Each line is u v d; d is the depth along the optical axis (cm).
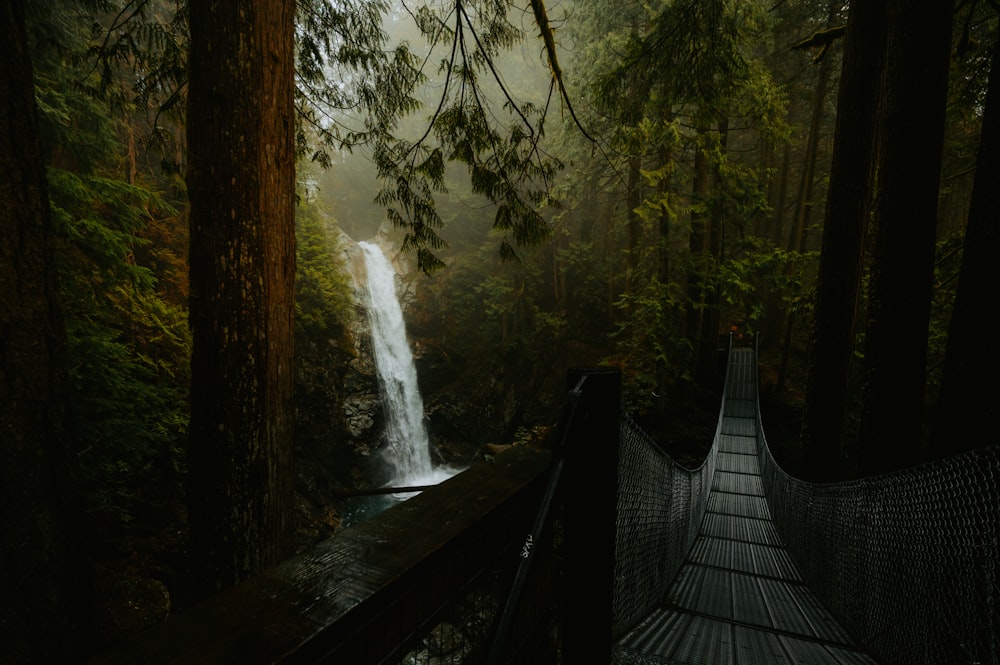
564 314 1678
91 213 485
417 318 1744
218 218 253
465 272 1791
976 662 166
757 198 1109
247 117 252
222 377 258
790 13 1245
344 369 1408
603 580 121
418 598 67
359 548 66
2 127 167
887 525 243
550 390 1595
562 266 1730
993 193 319
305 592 56
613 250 1711
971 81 689
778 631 276
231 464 261
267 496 270
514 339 1686
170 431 644
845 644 269
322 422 1279
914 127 400
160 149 399
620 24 1041
